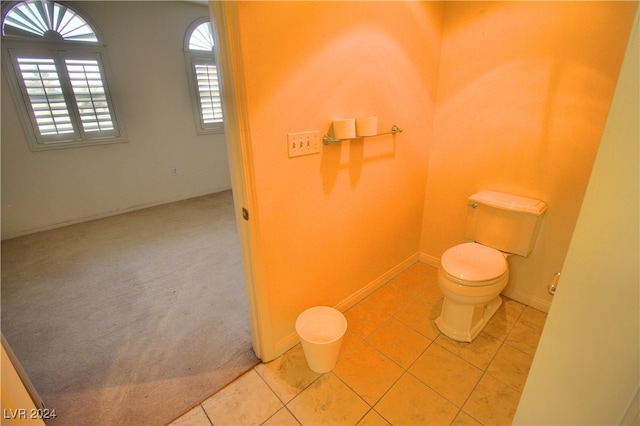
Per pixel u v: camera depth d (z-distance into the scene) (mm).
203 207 4117
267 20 1137
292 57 1248
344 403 1395
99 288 2332
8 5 2912
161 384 1505
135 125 3846
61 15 3172
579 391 635
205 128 4430
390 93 1735
